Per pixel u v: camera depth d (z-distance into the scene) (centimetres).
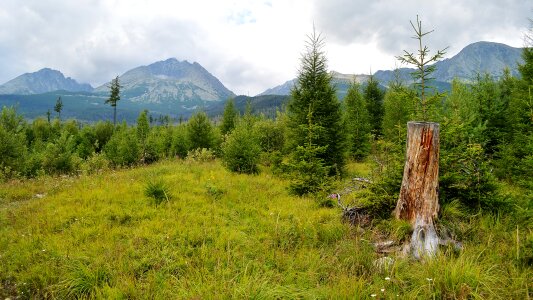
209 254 651
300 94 1498
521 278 475
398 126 869
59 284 557
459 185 714
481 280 478
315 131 1329
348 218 780
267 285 502
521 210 637
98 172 1686
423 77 701
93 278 559
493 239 625
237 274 533
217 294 456
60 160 1944
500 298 445
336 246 652
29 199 1178
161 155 2792
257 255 645
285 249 673
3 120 2216
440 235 614
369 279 526
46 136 5038
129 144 2473
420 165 621
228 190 1127
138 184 1173
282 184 1277
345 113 2355
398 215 669
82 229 760
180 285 529
